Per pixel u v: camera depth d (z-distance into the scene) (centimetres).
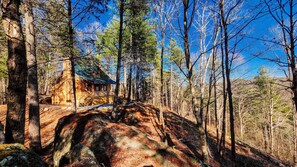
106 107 1591
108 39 1938
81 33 884
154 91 2755
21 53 377
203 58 941
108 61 2488
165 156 537
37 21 809
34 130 756
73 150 392
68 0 944
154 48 1966
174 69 2972
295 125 1227
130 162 496
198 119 734
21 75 375
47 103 2292
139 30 1780
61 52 952
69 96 2012
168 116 1677
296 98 358
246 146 1722
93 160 358
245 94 1656
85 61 1241
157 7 1055
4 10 369
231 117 486
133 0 1205
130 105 1652
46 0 750
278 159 1869
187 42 685
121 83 3425
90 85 2130
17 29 373
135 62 1678
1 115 1656
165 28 1060
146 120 1419
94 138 583
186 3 641
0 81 2894
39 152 755
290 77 615
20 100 373
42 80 3284
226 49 488
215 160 954
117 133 587
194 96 734
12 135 360
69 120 728
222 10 503
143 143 559
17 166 240
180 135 1360
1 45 723
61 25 828
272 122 2577
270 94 1969
